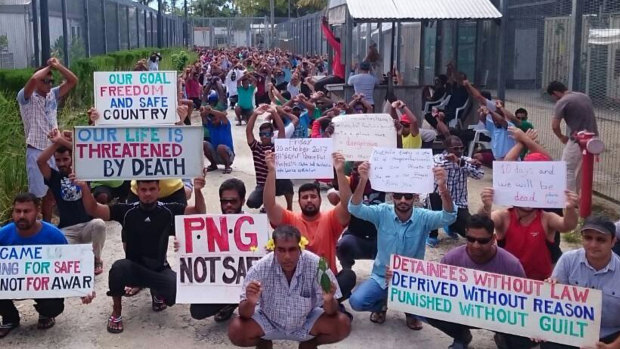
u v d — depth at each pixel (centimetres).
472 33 1486
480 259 552
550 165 577
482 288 538
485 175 1223
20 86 1299
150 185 616
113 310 621
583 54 1116
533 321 523
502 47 1361
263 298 509
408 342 593
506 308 531
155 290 630
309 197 614
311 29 4088
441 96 1388
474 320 542
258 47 6769
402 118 1064
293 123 1119
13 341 592
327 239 619
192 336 604
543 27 1252
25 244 592
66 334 606
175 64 3128
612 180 1041
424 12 1325
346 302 687
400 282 563
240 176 1247
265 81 2195
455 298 546
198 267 591
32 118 833
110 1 2452
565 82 1173
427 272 554
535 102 1298
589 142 748
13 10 1556
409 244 615
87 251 586
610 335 514
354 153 751
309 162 695
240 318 511
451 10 1343
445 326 567
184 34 6053
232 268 591
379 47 2005
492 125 1095
